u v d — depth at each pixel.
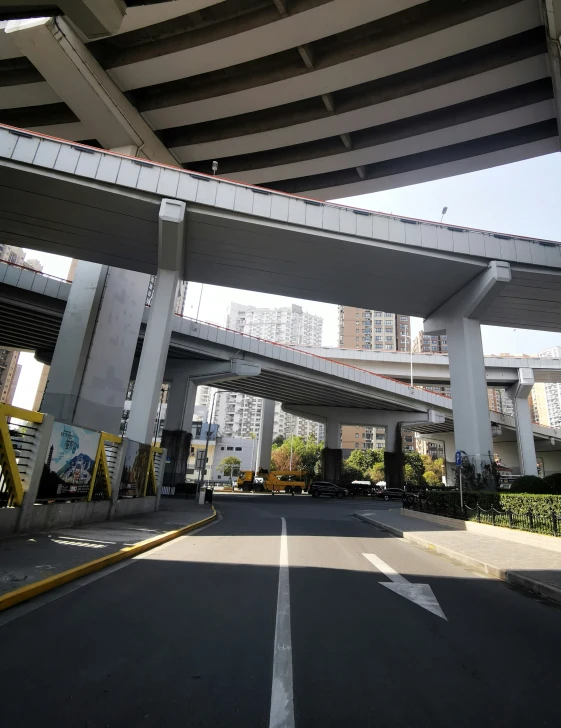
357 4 22.98
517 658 4.35
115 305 30.78
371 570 8.65
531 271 25.45
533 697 3.51
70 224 25.33
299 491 57.78
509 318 30.83
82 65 26.48
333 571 8.33
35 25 24.47
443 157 35.44
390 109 30.08
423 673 3.89
